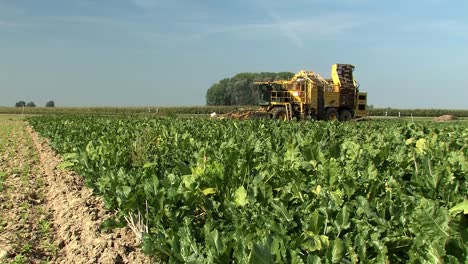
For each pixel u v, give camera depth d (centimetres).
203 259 453
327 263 405
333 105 3519
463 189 621
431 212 421
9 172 1407
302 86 3406
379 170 805
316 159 812
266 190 601
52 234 809
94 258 676
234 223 546
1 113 7312
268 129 1789
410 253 420
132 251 694
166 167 989
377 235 436
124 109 7244
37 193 1149
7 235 767
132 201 653
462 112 7156
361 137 1499
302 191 618
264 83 3534
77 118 3306
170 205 616
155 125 2067
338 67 3603
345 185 604
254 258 377
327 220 479
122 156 1020
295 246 441
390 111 7019
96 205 947
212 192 666
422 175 657
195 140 1259
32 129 3334
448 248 395
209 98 8794
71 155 1143
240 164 732
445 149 967
